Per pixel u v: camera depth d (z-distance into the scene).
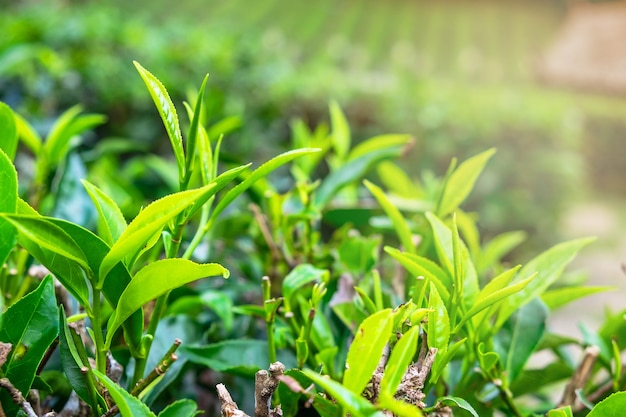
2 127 0.59
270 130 2.50
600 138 4.70
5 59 1.11
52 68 1.69
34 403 0.52
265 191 0.73
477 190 2.63
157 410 0.61
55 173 0.75
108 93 2.24
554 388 0.95
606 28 7.27
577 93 6.96
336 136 0.81
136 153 2.26
